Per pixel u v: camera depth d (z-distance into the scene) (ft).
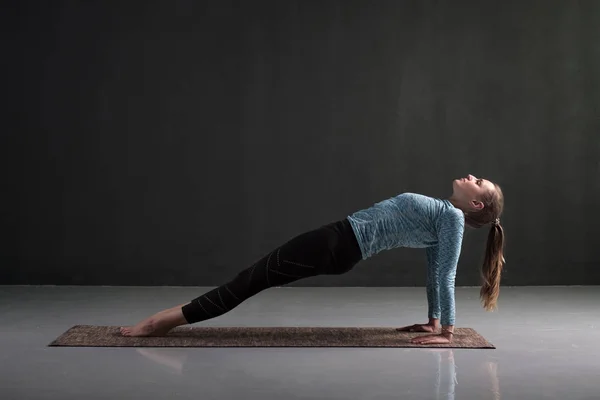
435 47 19.63
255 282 11.46
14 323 13.35
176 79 19.39
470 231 19.53
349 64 19.60
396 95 19.62
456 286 19.56
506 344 11.66
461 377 9.42
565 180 19.77
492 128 19.67
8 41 19.13
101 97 19.27
